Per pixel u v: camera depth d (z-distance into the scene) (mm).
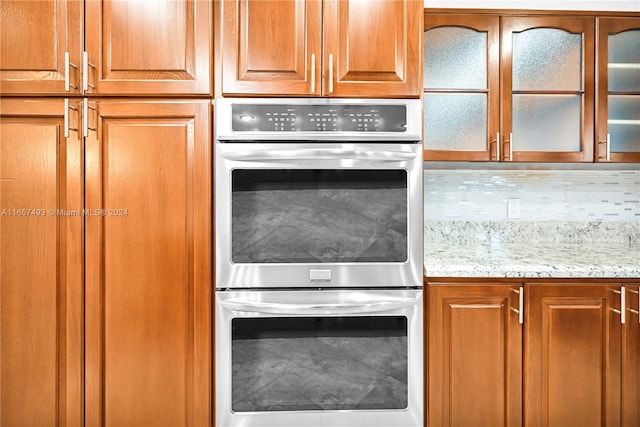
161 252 1452
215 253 1479
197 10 1460
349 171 1473
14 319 1437
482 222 2104
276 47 1479
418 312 1485
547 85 1855
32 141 1434
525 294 1507
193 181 1455
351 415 1481
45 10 1438
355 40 1493
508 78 1829
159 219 1451
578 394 1500
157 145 1446
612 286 1509
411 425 1487
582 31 1835
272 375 1473
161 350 1455
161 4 1455
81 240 1442
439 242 2107
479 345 1502
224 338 1458
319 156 1442
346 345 1484
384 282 1479
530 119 1861
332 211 1472
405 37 1501
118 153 1441
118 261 1446
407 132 1481
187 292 1460
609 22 1833
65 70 1382
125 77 1454
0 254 1436
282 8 1482
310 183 1469
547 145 1859
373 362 1484
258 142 1473
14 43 1434
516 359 1502
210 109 1463
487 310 1503
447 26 1847
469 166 2061
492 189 2117
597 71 1837
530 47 1857
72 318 1440
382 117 1480
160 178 1448
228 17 1469
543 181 2121
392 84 1496
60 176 1442
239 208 1458
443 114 1852
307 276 1470
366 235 1479
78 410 1443
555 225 2104
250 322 1470
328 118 1475
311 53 1482
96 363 1444
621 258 1691
